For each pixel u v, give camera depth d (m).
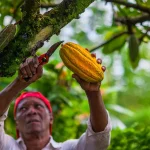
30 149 2.94
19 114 2.99
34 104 3.00
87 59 2.22
